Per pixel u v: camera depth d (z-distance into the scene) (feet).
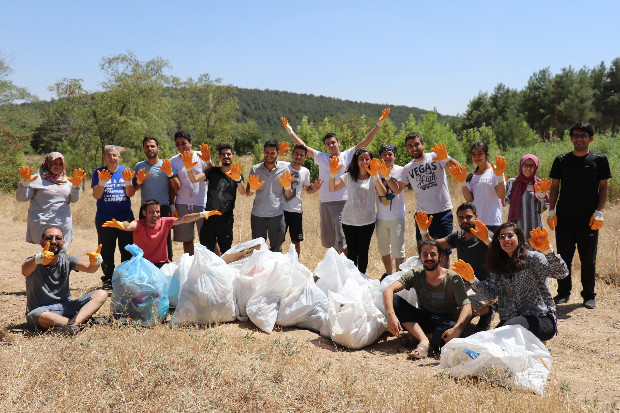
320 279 19.31
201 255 17.54
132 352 13.80
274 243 23.94
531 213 21.42
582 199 21.26
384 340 17.62
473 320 18.98
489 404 11.73
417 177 21.89
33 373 12.60
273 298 17.93
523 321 14.98
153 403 11.48
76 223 42.16
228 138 160.86
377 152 67.72
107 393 11.68
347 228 22.67
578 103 142.51
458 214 18.54
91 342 14.93
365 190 22.20
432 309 17.04
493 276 16.03
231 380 12.61
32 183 21.31
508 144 110.63
